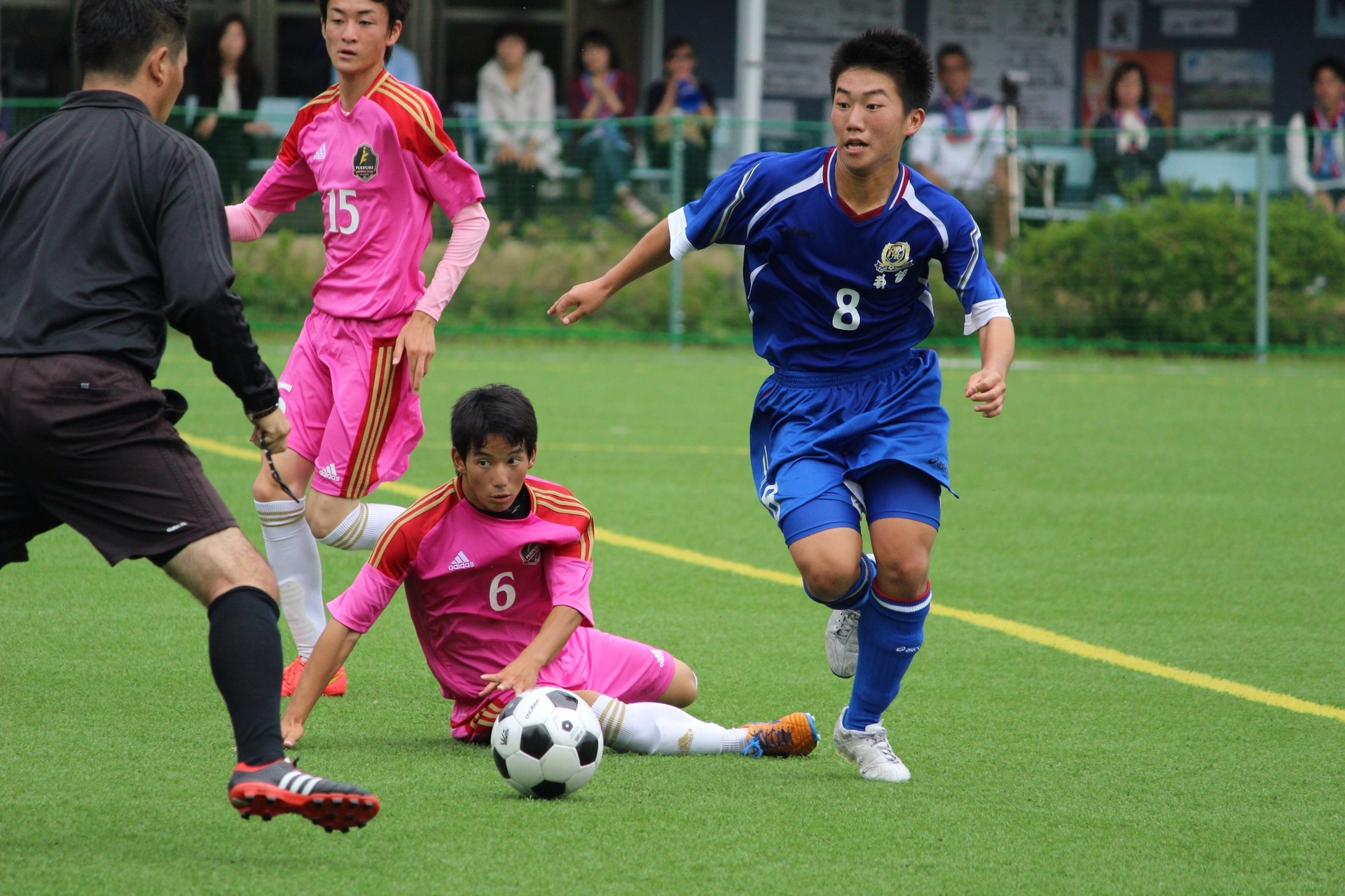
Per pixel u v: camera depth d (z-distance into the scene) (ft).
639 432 127.24
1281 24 255.29
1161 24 255.09
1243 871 39.17
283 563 56.75
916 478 47.96
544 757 42.68
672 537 87.35
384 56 57.52
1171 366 184.44
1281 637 67.15
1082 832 41.93
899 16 252.42
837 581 46.21
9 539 38.93
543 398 145.38
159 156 38.47
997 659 62.64
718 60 253.03
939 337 193.98
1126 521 94.58
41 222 38.11
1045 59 254.88
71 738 47.91
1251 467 115.85
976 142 192.13
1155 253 189.78
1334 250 189.78
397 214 57.62
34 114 186.29
